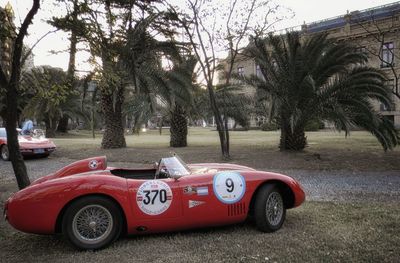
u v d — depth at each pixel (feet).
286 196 17.85
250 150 53.11
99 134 143.84
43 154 53.47
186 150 55.47
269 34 46.11
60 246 15.39
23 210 14.11
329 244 14.20
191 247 14.55
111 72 28.60
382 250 13.44
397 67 107.65
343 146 57.00
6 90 21.68
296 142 50.52
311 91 42.83
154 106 50.55
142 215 14.97
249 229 16.85
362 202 22.07
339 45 43.65
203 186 15.76
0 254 14.58
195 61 61.16
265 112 52.13
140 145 68.39
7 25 21.81
